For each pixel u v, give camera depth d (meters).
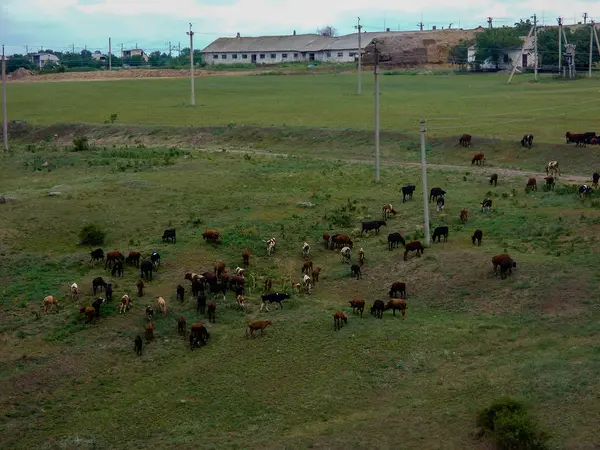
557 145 76.00
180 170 75.44
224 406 33.38
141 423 32.38
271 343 38.88
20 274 48.81
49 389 35.41
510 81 144.88
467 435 28.58
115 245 54.31
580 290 41.81
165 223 58.66
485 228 54.84
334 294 46.31
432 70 186.25
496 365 34.44
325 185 69.38
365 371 35.56
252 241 54.50
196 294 45.12
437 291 44.88
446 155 79.38
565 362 33.16
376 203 63.34
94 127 104.12
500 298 42.78
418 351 37.00
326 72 185.00
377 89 69.19
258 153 87.31
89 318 41.72
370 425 30.06
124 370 37.06
